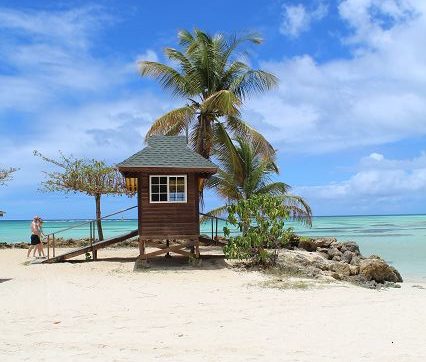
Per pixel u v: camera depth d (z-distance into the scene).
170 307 11.61
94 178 30.48
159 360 7.38
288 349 8.05
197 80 28.23
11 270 18.53
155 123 27.00
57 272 17.92
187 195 19.55
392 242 42.91
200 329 9.44
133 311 11.12
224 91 25.11
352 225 90.31
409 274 22.36
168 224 19.38
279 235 19.31
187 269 18.58
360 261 20.86
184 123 27.70
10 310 11.18
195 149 28.67
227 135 28.00
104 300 12.48
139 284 15.15
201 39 28.19
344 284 16.14
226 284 15.22
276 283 15.44
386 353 7.89
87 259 21.50
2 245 31.45
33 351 7.82
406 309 11.74
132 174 20.20
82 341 8.45
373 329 9.58
